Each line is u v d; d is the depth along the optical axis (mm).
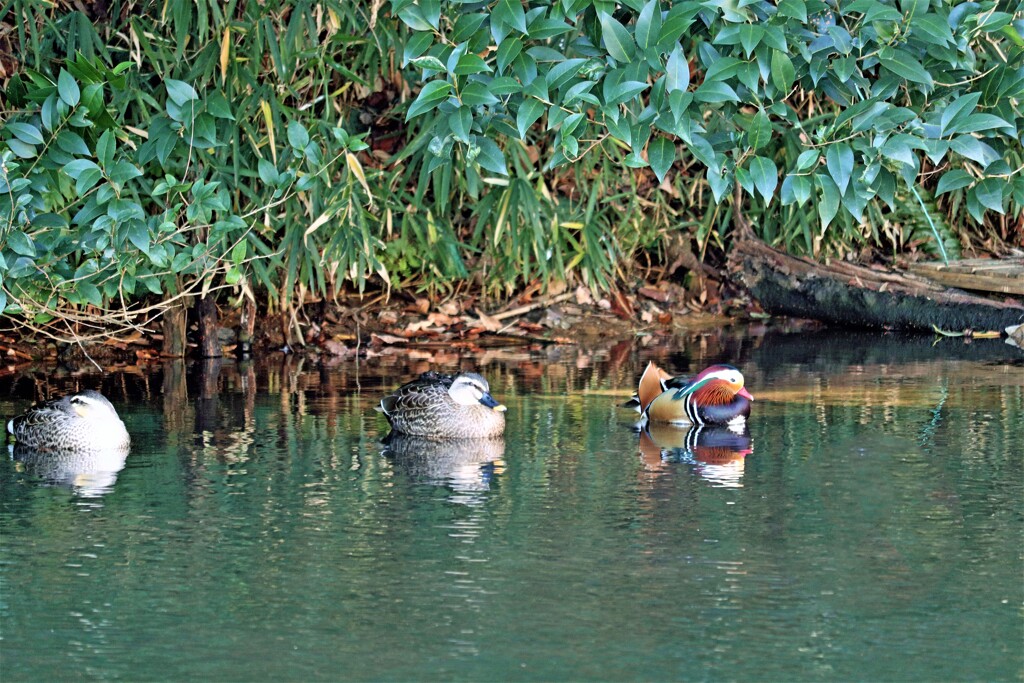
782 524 7996
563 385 12938
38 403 10727
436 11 9734
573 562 7285
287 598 6742
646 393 11461
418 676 5805
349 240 14508
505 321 16766
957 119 9586
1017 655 6020
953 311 16562
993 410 11477
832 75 10383
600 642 6164
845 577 7031
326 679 5785
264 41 14578
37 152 11766
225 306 16344
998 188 9930
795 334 16594
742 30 9211
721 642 6172
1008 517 8133
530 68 9789
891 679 5773
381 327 16312
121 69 11141
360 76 15758
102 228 11312
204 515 8242
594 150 16031
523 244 15688
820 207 10023
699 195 18141
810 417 11258
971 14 9625
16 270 11227
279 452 10023
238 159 14203
